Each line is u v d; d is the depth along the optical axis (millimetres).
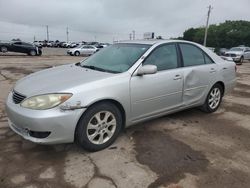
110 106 3826
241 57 23922
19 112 3447
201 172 3418
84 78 3805
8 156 3637
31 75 4398
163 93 4457
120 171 3363
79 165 3471
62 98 3404
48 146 3924
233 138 4496
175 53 4801
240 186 3172
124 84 3912
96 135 3771
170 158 3729
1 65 14641
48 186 3037
